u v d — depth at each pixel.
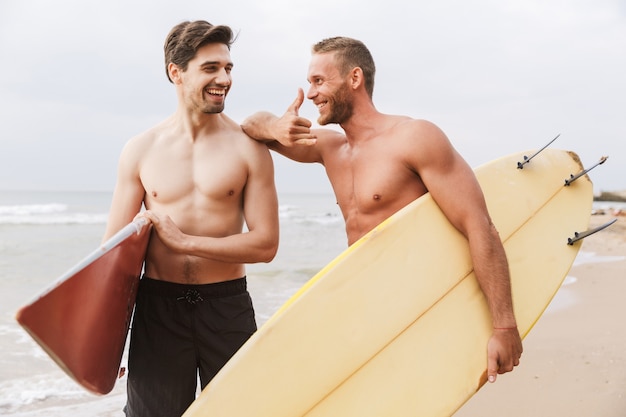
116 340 2.38
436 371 2.24
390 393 2.21
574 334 5.48
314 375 2.22
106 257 2.19
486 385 4.21
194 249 2.47
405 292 2.31
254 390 2.19
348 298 2.28
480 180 2.72
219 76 2.51
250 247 2.57
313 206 51.12
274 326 2.24
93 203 46.50
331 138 2.72
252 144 2.68
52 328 2.01
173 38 2.56
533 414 3.72
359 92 2.53
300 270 10.36
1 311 7.04
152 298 2.63
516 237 2.60
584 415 3.68
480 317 2.31
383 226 2.34
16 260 12.05
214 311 2.62
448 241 2.37
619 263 10.76
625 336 5.36
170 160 2.61
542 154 2.95
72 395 4.38
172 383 2.61
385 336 2.27
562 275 2.55
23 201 49.91
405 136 2.40
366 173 2.49
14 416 3.98
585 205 2.83
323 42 2.57
